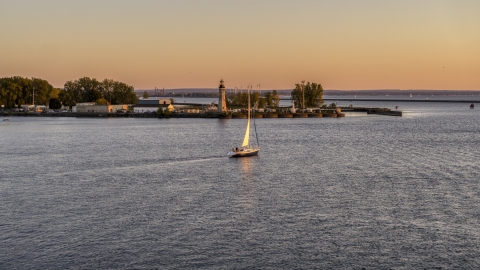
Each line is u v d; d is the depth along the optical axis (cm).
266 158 12100
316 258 5597
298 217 6919
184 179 9419
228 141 16112
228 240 6078
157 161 11656
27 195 8194
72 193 8319
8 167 10900
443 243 5981
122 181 9262
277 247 5875
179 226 6550
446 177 9538
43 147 14662
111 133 19300
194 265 5434
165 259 5569
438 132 19762
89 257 5616
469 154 12862
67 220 6800
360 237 6166
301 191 8394
